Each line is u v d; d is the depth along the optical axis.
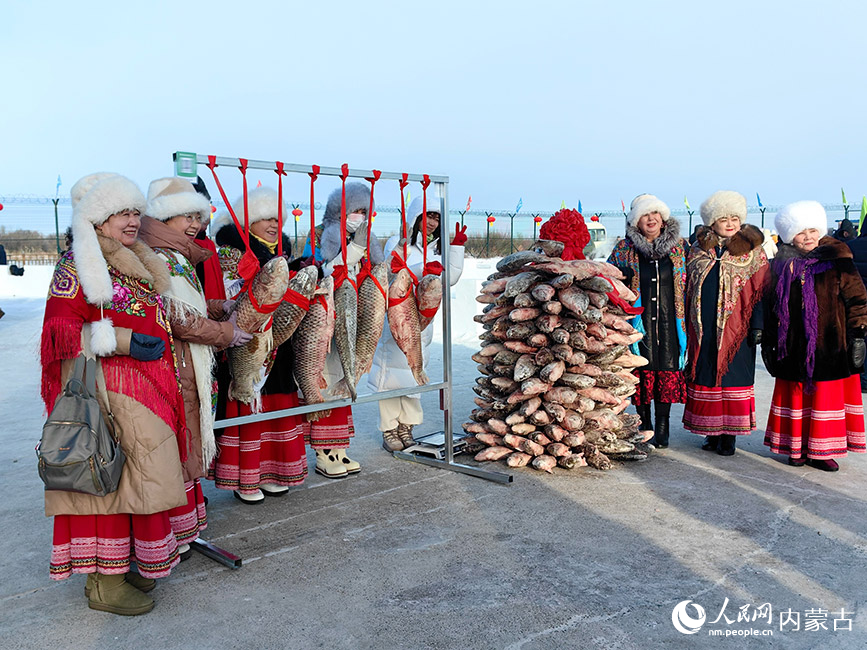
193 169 3.49
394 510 4.18
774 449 5.02
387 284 4.32
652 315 5.28
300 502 4.33
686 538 3.72
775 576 3.28
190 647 2.72
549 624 2.86
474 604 3.03
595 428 4.97
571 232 5.17
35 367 9.03
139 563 2.96
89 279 2.67
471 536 3.77
